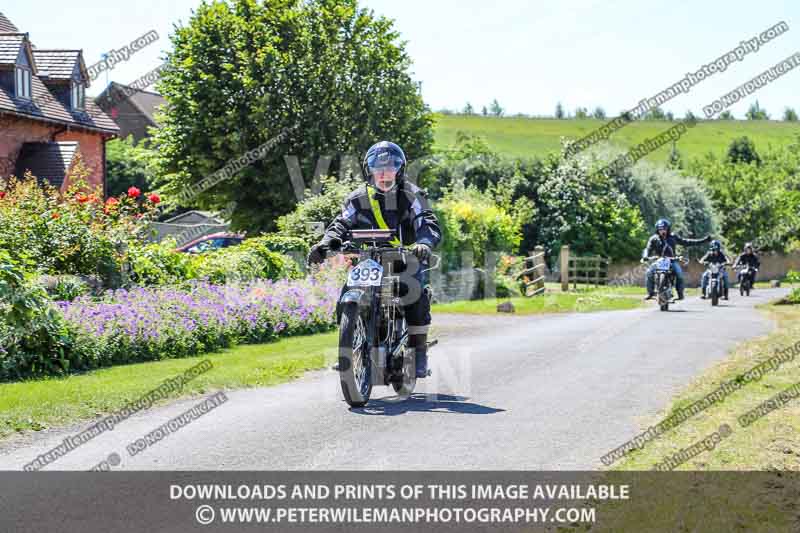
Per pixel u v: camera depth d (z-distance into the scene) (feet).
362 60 292.81
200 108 281.54
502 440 56.29
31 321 86.33
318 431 58.80
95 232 122.11
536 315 162.61
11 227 115.85
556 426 60.39
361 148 283.79
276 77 277.03
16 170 251.80
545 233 380.37
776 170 655.76
